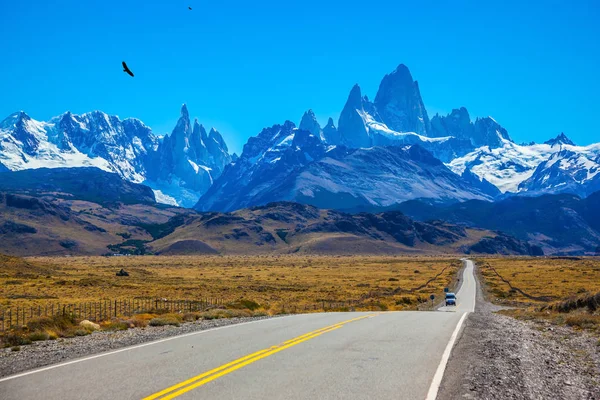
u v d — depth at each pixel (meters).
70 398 12.33
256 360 17.02
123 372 15.17
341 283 119.94
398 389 13.10
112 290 82.31
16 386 13.68
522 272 158.25
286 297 72.62
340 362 16.70
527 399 12.41
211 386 13.34
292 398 12.19
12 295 67.56
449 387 13.34
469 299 77.00
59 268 160.00
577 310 39.88
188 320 32.78
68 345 21.61
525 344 22.02
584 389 13.84
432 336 23.56
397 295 81.00
